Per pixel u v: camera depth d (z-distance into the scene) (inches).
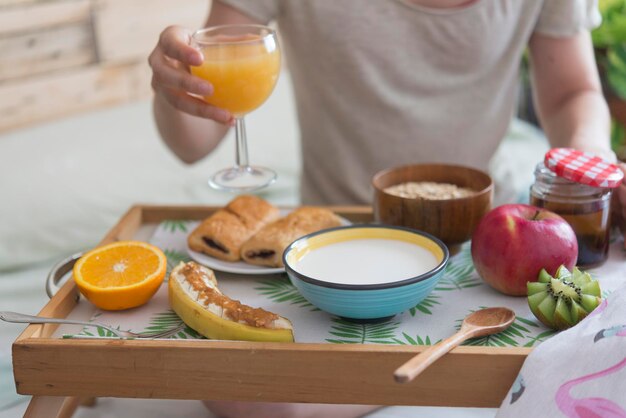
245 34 46.6
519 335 36.0
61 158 82.3
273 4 57.7
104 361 34.7
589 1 59.7
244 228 45.8
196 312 36.7
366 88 58.7
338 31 57.4
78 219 77.2
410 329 36.9
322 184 62.6
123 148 85.3
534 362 32.2
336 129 60.7
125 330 38.0
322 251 40.9
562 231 38.8
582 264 41.8
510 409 31.9
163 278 41.1
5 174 79.3
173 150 60.3
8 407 50.1
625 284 35.2
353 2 56.7
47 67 91.1
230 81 43.7
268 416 47.4
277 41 46.0
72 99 94.3
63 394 35.4
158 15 99.0
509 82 60.9
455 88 59.6
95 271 41.1
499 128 62.0
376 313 36.4
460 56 58.5
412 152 60.6
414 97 59.6
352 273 38.4
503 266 38.6
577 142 51.4
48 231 75.8
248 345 34.1
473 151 61.6
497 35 58.1
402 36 57.7
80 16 92.0
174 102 44.9
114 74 97.3
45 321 37.1
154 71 43.8
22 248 74.7
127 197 80.0
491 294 40.1
